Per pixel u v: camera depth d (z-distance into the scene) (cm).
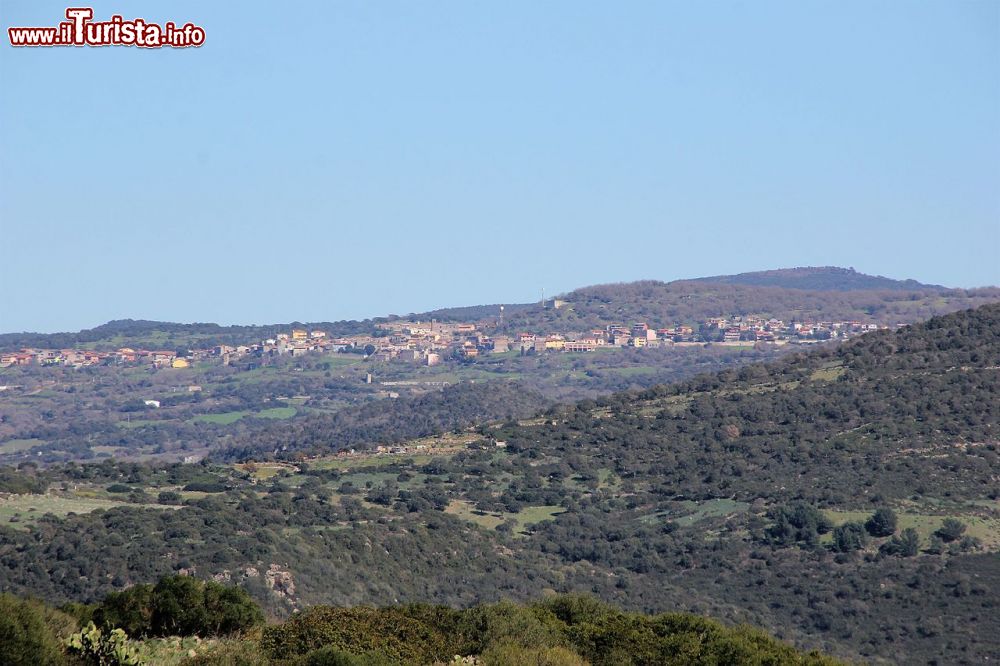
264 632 8938
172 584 9262
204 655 8175
